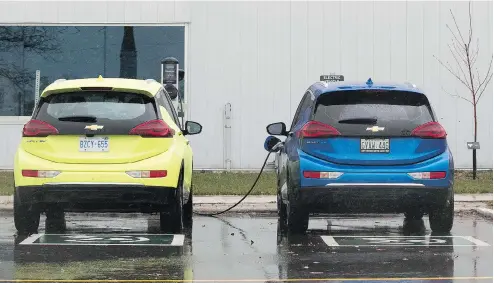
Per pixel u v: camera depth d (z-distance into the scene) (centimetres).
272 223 1402
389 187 1164
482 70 2266
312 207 1194
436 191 1174
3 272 901
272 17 2256
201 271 916
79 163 1145
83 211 1207
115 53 2280
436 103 2269
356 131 1172
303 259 1004
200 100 2264
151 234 1224
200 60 2262
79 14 2272
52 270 914
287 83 2261
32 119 1168
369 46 2261
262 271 917
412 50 2264
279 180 1428
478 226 1352
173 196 1168
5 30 2278
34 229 1224
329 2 2256
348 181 1164
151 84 1234
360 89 1189
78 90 1170
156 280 859
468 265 959
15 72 2281
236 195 1747
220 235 1237
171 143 1170
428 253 1051
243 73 2261
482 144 2272
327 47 2262
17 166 1156
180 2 2264
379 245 1125
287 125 2258
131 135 1152
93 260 983
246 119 2262
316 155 1178
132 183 1140
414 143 1177
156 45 2277
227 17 2261
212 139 2264
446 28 2264
